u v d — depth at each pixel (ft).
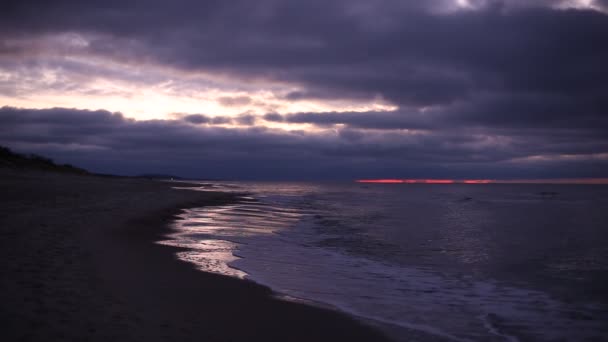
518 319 20.03
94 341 13.38
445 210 93.81
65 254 25.32
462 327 18.70
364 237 47.06
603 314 20.93
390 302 22.15
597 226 61.93
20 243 26.91
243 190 214.69
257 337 15.81
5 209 42.70
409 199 150.20
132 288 20.29
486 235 50.70
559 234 52.34
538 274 29.84
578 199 160.86
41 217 39.22
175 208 69.56
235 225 52.80
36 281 19.06
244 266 28.91
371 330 17.71
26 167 124.77
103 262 24.75
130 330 14.71
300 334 16.61
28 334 13.29
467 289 25.46
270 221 60.59
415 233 51.72
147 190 104.78
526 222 67.67
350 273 28.81
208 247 35.42
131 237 35.81
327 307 20.49
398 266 31.83
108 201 63.36
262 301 20.62
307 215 74.18
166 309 17.76
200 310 18.29
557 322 19.71
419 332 17.84
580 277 28.99
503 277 28.78
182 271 25.35
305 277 26.84
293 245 39.99
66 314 15.44
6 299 16.20
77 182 100.07
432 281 27.30
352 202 122.01
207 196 109.81
